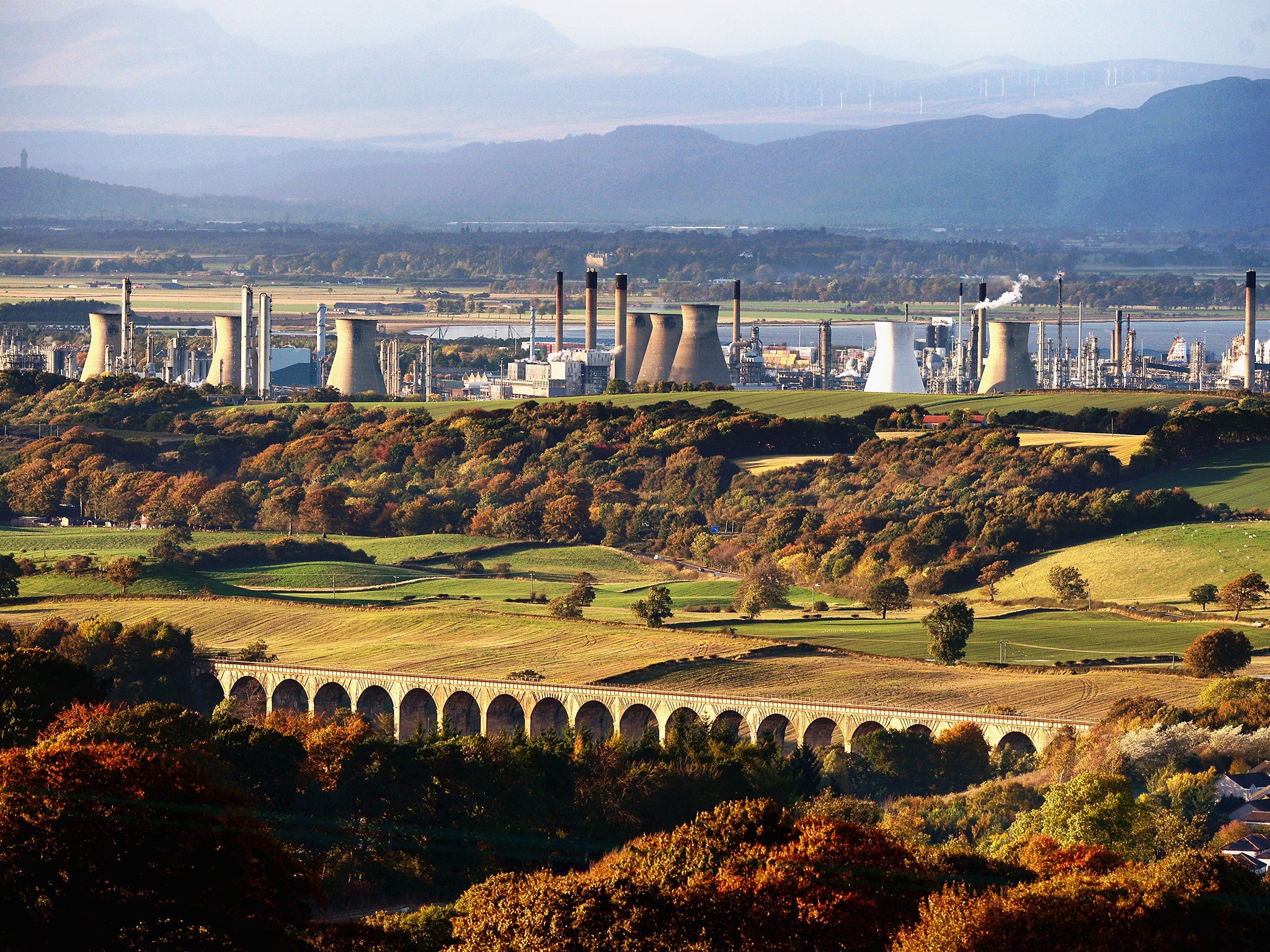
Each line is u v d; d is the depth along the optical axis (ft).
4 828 625.00
